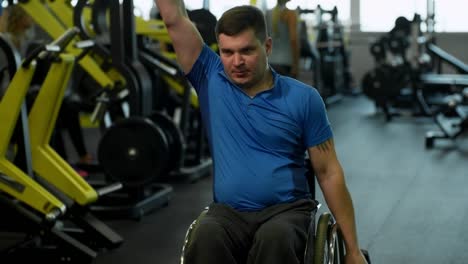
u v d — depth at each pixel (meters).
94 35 4.55
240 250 1.93
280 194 1.96
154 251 3.32
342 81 11.16
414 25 8.55
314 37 10.34
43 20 4.49
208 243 1.84
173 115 5.89
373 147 6.42
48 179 3.34
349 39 11.88
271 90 1.99
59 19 4.57
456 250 3.37
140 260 3.18
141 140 3.83
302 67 10.26
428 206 4.21
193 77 2.09
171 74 4.83
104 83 4.58
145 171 3.84
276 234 1.82
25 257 3.14
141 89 4.15
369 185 4.79
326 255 1.86
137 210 3.88
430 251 3.35
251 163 1.97
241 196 1.96
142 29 4.97
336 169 2.02
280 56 5.84
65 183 3.33
